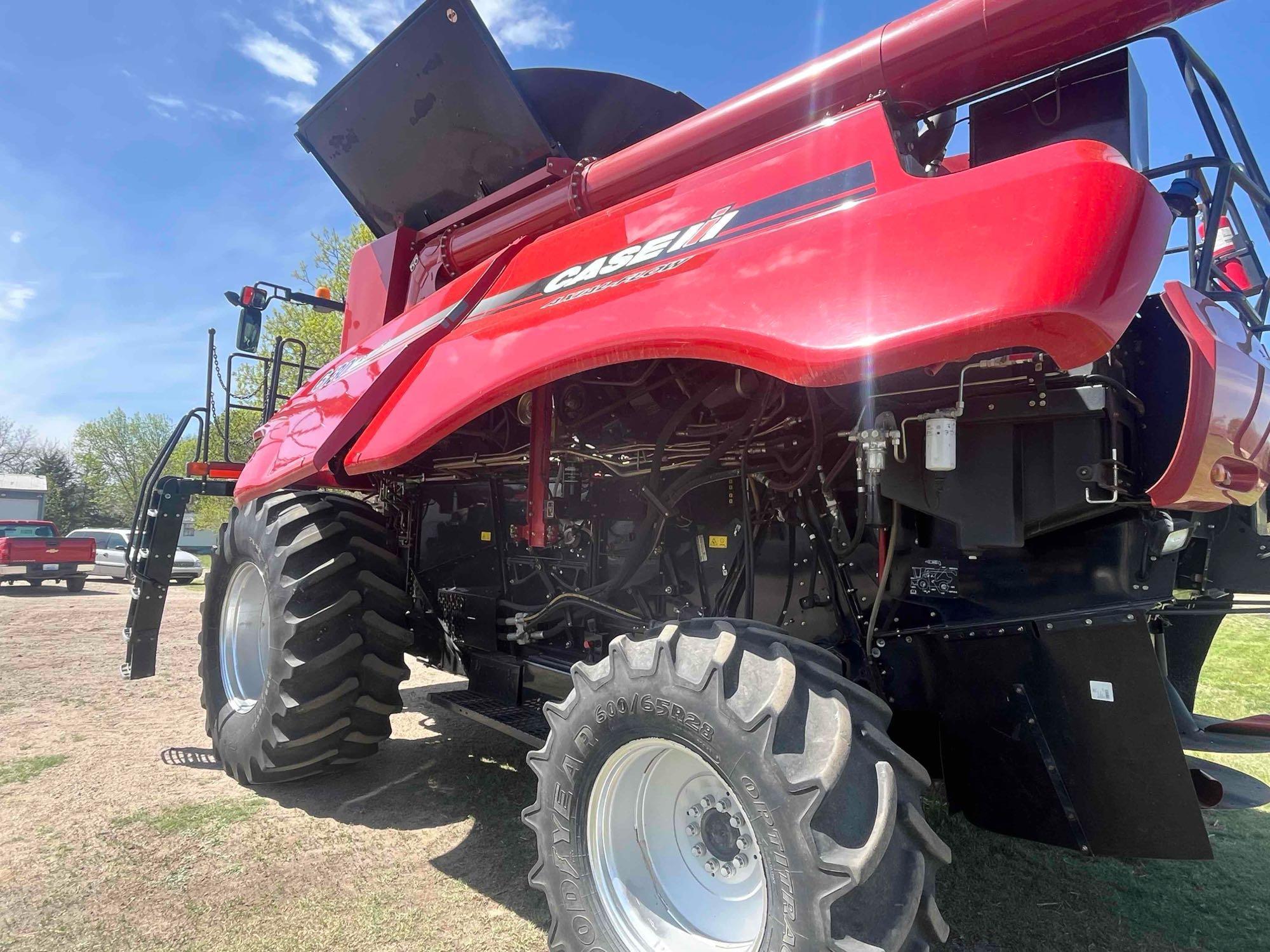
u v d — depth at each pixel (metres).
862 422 1.84
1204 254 1.98
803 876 1.56
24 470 62.16
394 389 2.91
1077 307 1.31
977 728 2.19
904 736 2.62
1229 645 6.34
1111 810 1.99
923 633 2.28
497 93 3.31
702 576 2.99
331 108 3.85
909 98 2.17
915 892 1.64
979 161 2.19
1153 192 1.47
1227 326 2.01
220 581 3.90
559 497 2.88
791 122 2.37
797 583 2.68
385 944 2.29
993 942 2.28
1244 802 2.21
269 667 3.25
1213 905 2.49
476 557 4.01
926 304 1.46
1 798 3.43
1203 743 2.29
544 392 2.82
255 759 3.36
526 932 2.37
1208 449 1.78
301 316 19.61
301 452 3.13
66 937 2.32
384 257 4.14
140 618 4.14
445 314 3.02
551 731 2.14
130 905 2.50
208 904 2.51
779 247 1.82
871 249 1.63
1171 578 2.02
